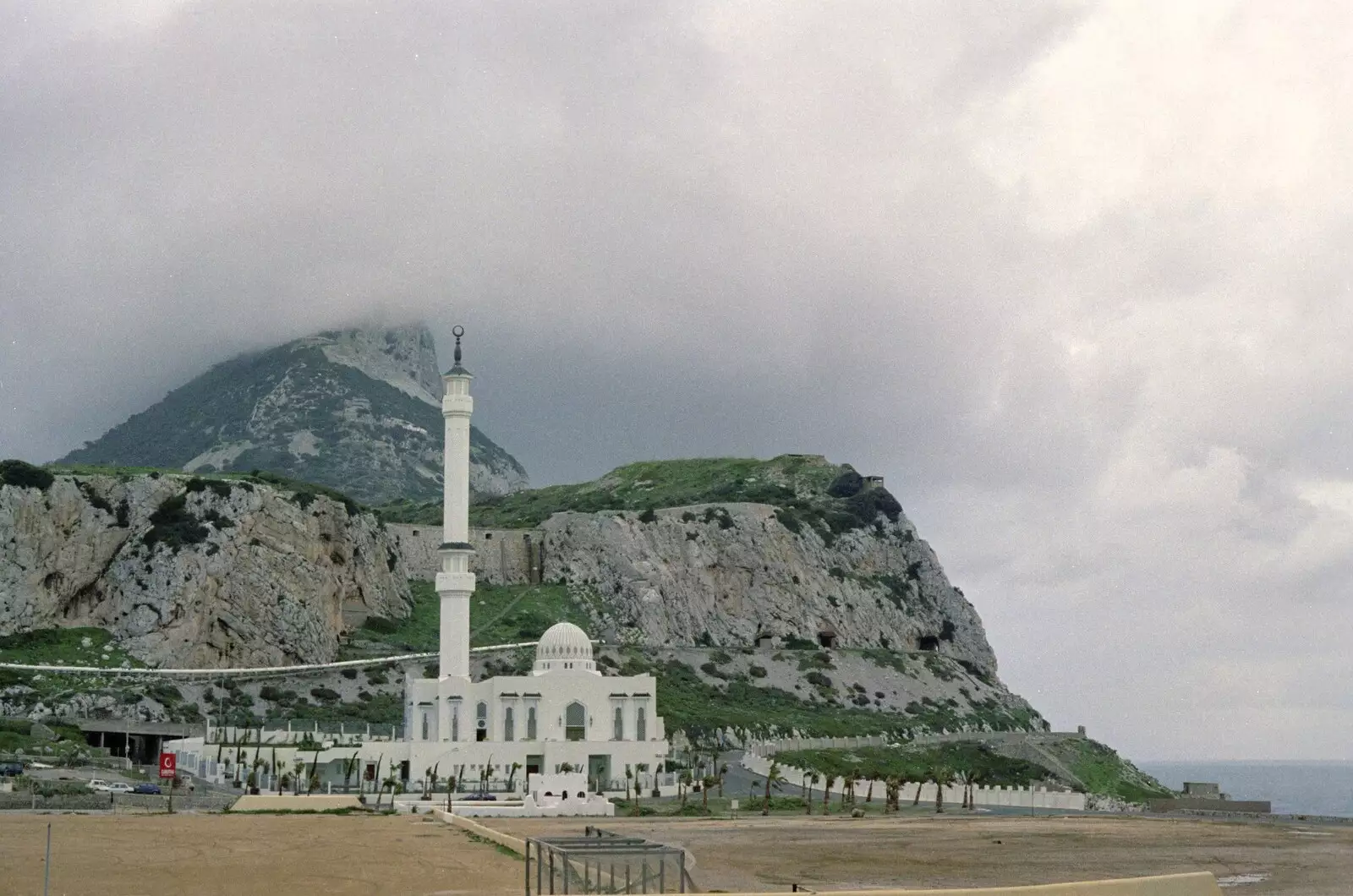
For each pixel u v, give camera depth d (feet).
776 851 465.88
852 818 614.34
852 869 422.00
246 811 562.25
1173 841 523.70
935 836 529.04
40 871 369.09
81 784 586.45
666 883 273.75
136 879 362.53
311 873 375.66
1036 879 406.00
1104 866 443.73
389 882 360.89
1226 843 521.24
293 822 507.71
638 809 629.51
